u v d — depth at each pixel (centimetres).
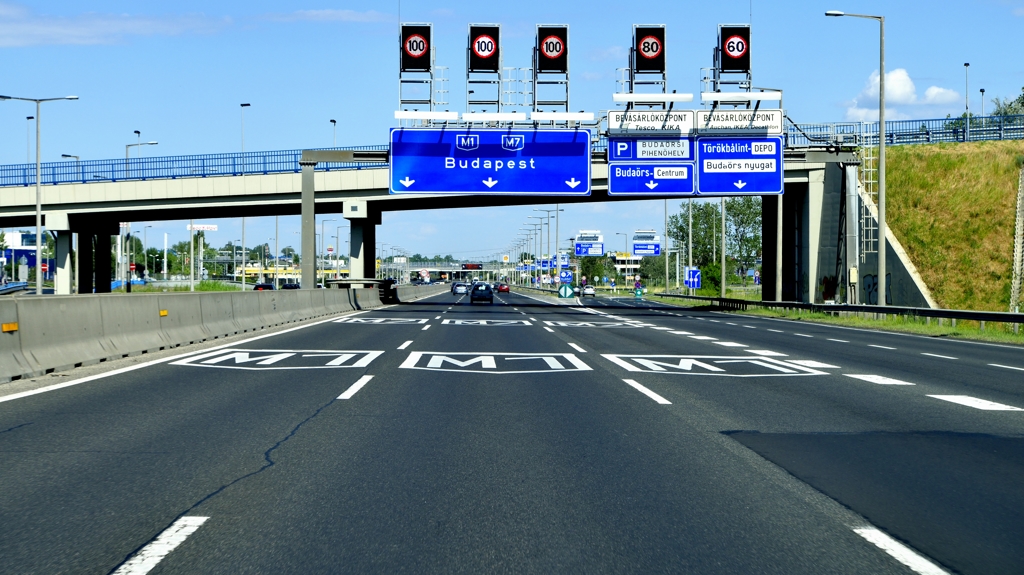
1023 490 620
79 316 1439
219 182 5025
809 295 4353
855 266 4053
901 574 443
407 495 597
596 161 3666
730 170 3631
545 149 3597
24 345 1252
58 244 5506
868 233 4297
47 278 12588
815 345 2130
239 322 2356
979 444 792
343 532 510
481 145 3594
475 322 3147
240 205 5041
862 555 473
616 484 633
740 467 692
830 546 489
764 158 3628
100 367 1402
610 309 5206
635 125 3631
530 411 978
